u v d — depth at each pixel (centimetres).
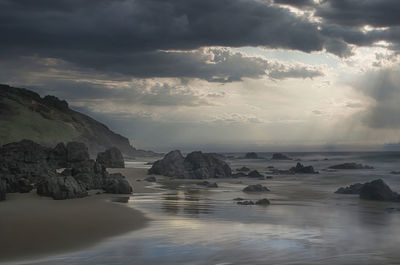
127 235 1880
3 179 3316
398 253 1571
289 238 1845
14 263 1426
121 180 3809
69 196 3136
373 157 15650
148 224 2167
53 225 2105
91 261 1440
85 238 1817
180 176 5944
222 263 1402
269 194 3984
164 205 2969
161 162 6250
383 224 2288
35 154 4150
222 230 2014
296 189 4569
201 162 6384
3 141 9694
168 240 1777
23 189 3306
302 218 2481
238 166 10944
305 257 1498
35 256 1518
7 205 2733
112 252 1566
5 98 12331
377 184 3650
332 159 14850
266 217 2488
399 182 5356
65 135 12419
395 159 13725
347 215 2642
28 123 11531
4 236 1850
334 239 1841
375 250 1625
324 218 2502
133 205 2925
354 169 9075
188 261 1429
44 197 3125
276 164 12194
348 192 4053
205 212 2658
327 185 5100
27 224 2120
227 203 3169
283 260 1449
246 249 1614
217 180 5866
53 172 4016
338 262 1434
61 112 14750
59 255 1530
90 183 3819
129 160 13550
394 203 3334
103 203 2958
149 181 5288
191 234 1908
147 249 1612
